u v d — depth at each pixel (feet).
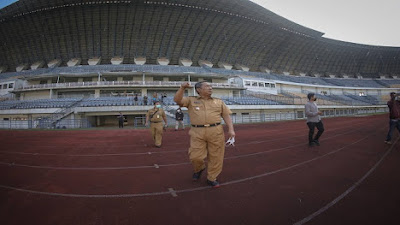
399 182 10.17
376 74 237.86
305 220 6.86
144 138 33.60
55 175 12.92
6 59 158.20
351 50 217.36
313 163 14.73
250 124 69.97
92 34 143.54
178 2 137.69
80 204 8.54
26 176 12.77
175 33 151.84
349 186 9.95
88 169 14.38
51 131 50.75
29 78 105.09
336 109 130.31
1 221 7.16
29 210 8.02
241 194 9.29
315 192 9.34
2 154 20.36
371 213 7.19
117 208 8.11
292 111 110.32
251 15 157.07
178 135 37.52
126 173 13.23
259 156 17.60
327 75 219.61
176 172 13.26
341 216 7.06
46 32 145.07
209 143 10.07
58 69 116.78
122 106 75.15
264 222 6.77
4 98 101.55
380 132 32.89
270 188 9.98
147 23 144.56
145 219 7.15
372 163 14.15
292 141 26.23
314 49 205.77
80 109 72.38
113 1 132.26
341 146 21.30
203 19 152.56
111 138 33.99
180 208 8.00
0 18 141.08
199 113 9.96
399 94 21.66
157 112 24.02
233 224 6.68
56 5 133.18
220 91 114.73
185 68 126.11
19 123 68.59
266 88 128.67
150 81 107.76
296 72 208.13
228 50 171.53
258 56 185.98
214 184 10.27
